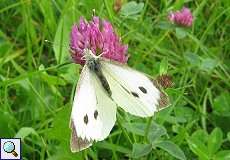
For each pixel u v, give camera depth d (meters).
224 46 0.29
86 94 0.16
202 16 0.30
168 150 0.19
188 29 0.26
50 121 0.23
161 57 0.27
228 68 0.28
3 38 0.27
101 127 0.16
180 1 0.29
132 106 0.16
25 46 0.28
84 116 0.15
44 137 0.22
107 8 0.25
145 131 0.19
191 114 0.24
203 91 0.25
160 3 0.31
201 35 0.30
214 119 0.25
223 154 0.20
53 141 0.22
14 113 0.24
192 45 0.29
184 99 0.25
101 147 0.22
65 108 0.19
